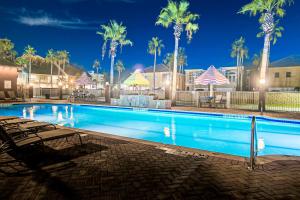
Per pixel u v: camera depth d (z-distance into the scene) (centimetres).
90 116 1700
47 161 488
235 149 823
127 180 385
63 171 429
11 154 540
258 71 4434
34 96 3541
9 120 877
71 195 332
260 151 787
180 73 5016
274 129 1156
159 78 4912
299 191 343
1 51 5297
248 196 329
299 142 900
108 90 2547
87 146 614
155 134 1073
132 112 1777
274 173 413
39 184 370
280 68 3822
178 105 2106
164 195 332
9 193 338
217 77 1792
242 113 1450
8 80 2791
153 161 484
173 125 1306
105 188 355
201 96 2011
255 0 1738
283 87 3791
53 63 6216
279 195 331
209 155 526
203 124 1327
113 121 1465
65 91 3900
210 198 323
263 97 1628
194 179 388
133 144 636
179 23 2136
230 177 396
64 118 1600
